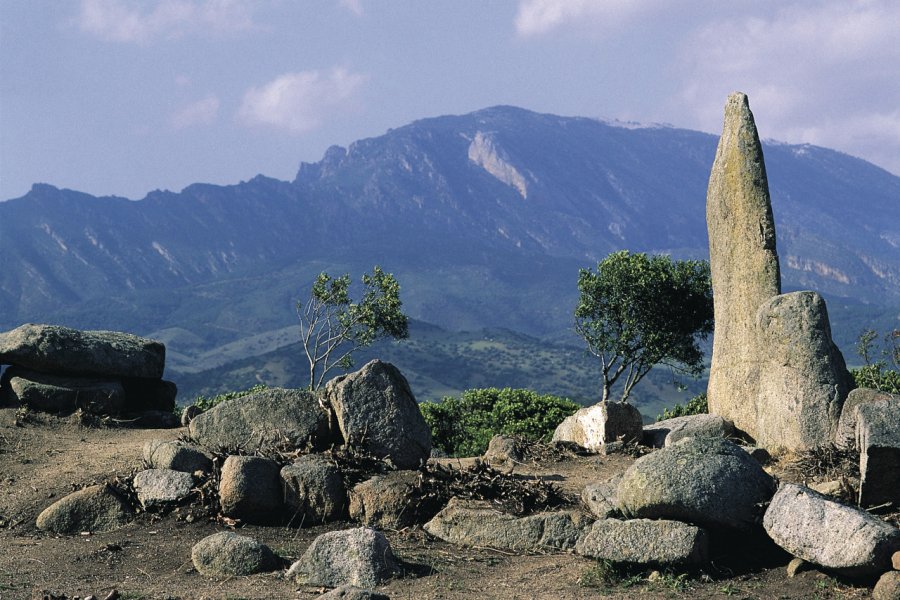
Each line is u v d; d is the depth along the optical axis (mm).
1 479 16188
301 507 14008
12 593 10477
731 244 21375
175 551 12609
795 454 16672
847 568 9773
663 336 34219
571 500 14289
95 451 17734
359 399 15438
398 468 15250
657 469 11102
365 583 10844
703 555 10719
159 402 23000
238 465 14016
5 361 21188
